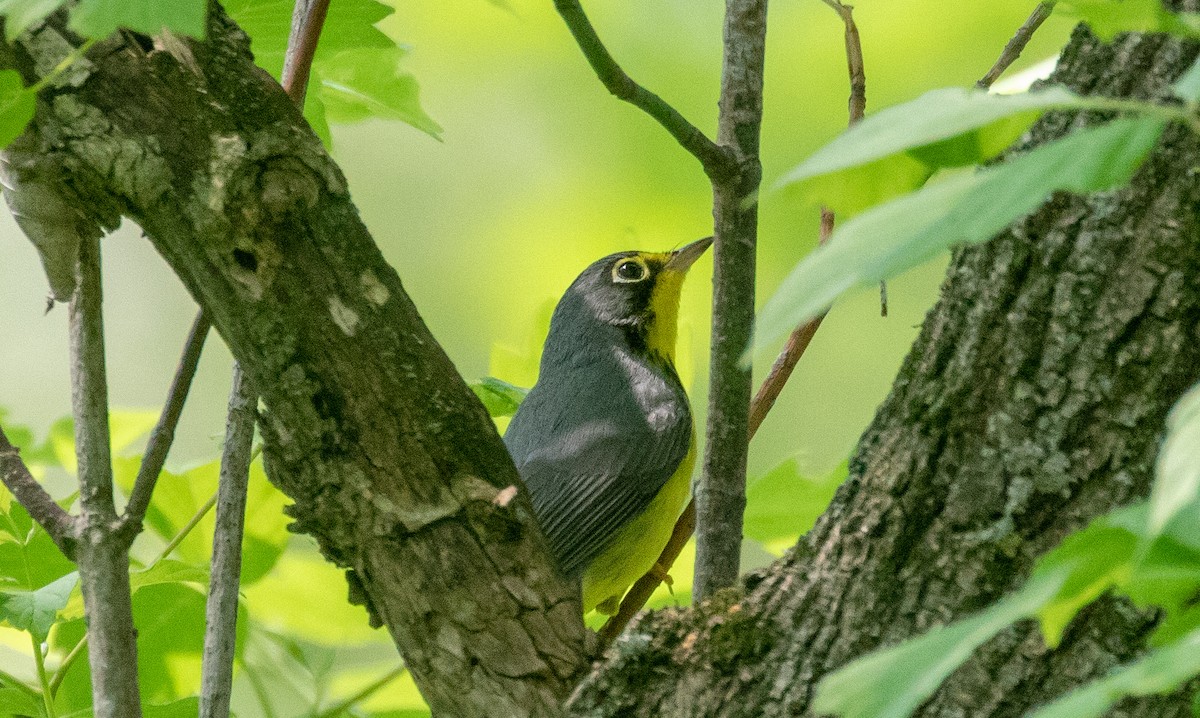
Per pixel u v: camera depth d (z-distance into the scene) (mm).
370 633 10477
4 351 19297
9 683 7922
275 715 9328
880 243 3016
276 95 6191
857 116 8477
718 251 7742
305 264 6168
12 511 8438
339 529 6422
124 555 6566
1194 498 3076
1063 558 3410
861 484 6168
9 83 4195
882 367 16734
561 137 16578
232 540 6930
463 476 6496
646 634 6406
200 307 6398
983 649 5551
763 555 15258
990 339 5766
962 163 4508
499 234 16859
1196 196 5309
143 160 5941
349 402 6281
